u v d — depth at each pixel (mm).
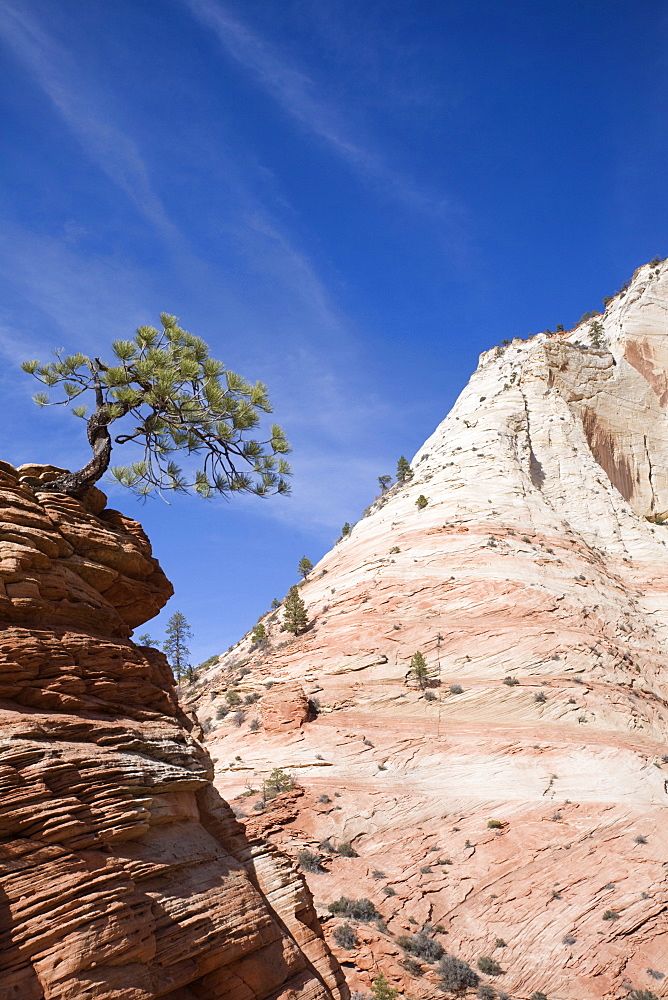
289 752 53500
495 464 93438
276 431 18922
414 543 79500
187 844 13234
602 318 148375
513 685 59812
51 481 16250
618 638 70000
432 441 120562
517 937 35844
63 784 11344
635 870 40688
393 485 114875
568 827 43750
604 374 120688
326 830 43188
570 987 33344
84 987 9547
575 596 72562
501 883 39344
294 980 13234
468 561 74375
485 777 49438
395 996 28047
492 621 66750
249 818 43531
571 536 85562
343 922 33406
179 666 91188
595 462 105438
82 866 10617
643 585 84000
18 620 13062
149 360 16703
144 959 10586
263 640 81562
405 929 34969
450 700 59188
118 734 13055
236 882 13469
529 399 113438
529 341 152375
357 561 82750
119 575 15930
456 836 43219
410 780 49219
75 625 14281
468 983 31375
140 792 12438
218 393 17656
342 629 69250
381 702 59969
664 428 119188
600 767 50125
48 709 12500
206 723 65000
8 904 9539
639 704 60562
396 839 42938
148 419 17359
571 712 57500
